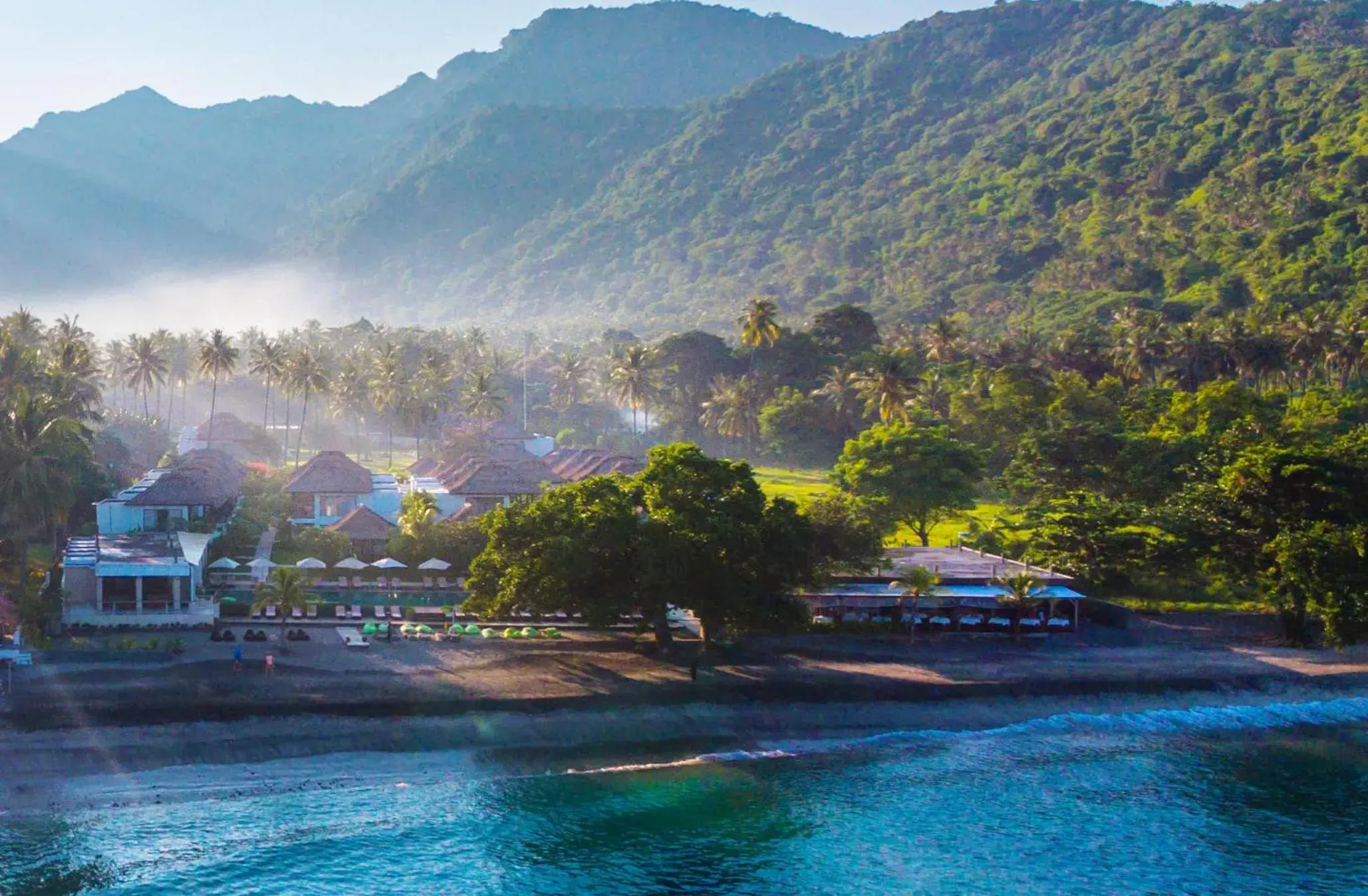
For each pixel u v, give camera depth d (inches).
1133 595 4057.6
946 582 3762.3
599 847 2326.5
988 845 2391.7
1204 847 2417.6
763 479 6968.5
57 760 2431.1
